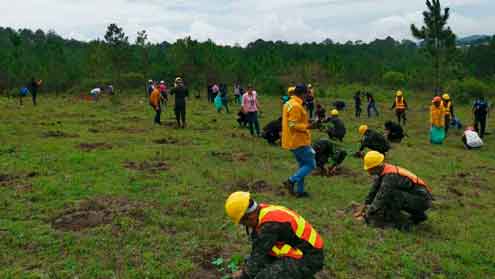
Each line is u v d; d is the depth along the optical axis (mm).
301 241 4367
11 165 10383
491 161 14328
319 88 46312
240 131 17516
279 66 51812
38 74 42844
